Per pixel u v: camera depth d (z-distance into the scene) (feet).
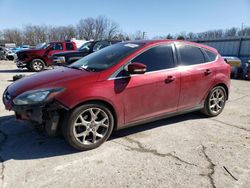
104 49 14.33
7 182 8.66
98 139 11.27
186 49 14.14
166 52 13.16
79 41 60.70
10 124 14.03
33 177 8.98
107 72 11.10
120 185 8.61
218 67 15.38
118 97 11.23
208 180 8.95
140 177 9.08
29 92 10.19
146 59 12.28
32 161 10.10
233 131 13.65
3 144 11.57
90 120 10.89
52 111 10.14
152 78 12.18
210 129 13.88
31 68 43.21
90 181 8.81
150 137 12.62
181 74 13.34
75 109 10.32
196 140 12.35
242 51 47.98
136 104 11.92
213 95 15.55
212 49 15.83
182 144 11.86
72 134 10.44
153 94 12.34
